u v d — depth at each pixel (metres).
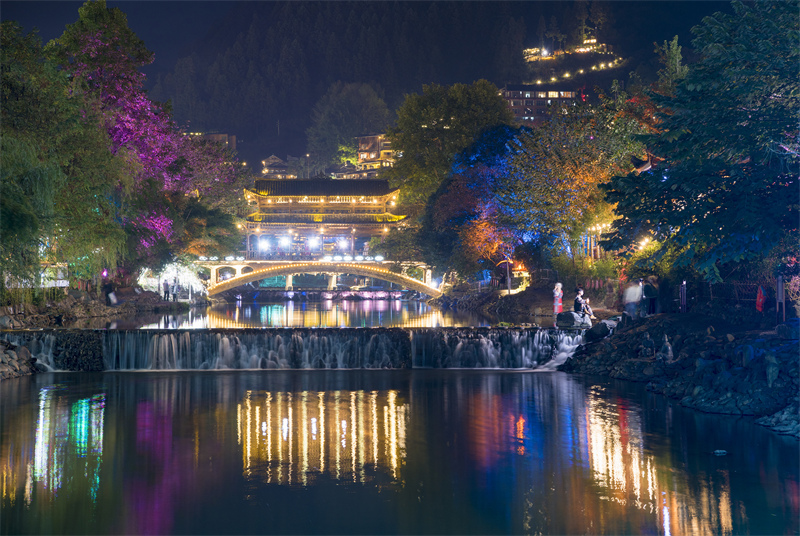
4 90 42.97
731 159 27.86
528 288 79.88
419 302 129.50
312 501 18.97
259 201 170.88
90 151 50.88
